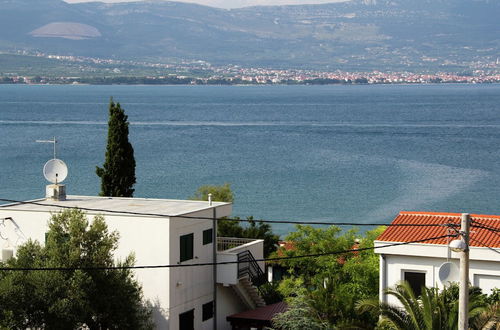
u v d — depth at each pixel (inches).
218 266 1879.9
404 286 1220.5
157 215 1717.5
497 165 7293.3
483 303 1198.9
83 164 7150.6
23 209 1830.7
